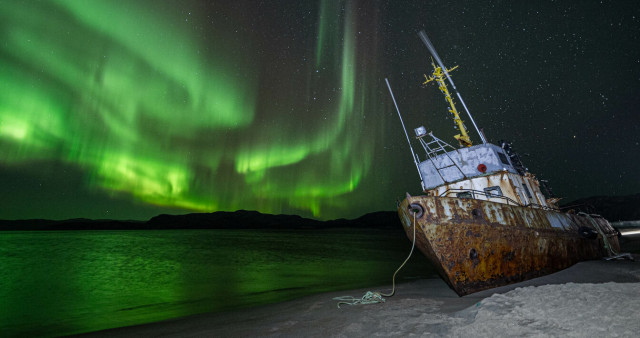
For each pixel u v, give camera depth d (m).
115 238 79.06
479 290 9.09
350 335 5.61
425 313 6.65
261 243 57.78
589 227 12.72
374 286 13.82
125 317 10.86
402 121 13.17
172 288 16.59
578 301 4.96
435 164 12.65
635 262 11.32
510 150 13.48
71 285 18.25
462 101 13.90
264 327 7.24
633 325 3.67
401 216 10.71
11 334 9.32
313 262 27.27
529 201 12.13
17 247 50.19
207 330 7.68
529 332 4.03
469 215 9.32
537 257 10.06
